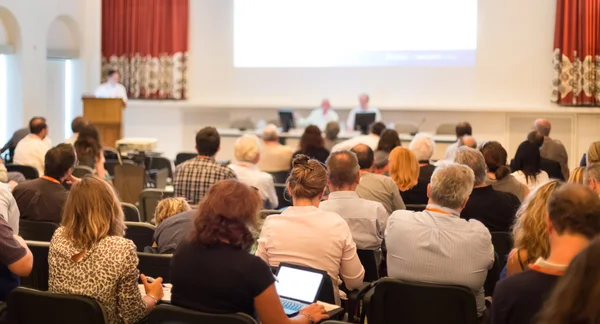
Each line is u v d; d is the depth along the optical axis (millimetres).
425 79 11148
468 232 2953
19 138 7984
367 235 3580
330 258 3107
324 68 11586
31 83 10727
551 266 2107
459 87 11023
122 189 7059
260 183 5410
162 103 12195
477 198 3865
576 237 2064
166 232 3545
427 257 2959
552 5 10547
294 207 3201
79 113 12039
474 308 2750
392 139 5828
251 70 11969
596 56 10359
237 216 2432
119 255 2770
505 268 2869
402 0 11141
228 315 2318
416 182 4836
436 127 11203
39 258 3498
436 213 3035
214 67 12180
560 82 10500
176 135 12461
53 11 11125
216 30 12125
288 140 10203
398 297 2859
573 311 1465
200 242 2436
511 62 10781
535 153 5430
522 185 4551
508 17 10750
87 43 12016
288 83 11789
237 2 11945
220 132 10805
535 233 2701
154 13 12156
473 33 10906
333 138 8477
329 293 2980
